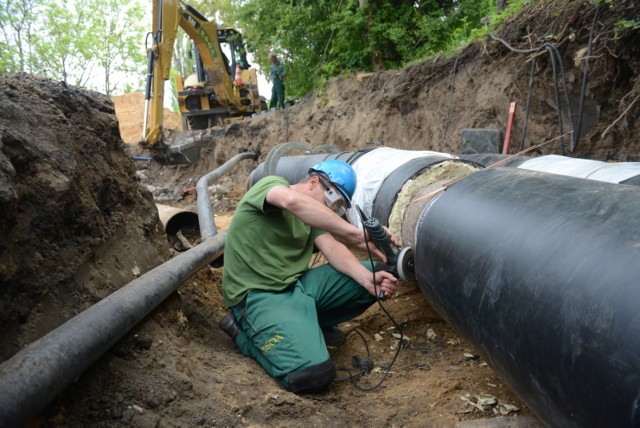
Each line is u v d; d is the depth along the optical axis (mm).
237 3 12094
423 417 2311
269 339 2514
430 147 7562
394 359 2842
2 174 1688
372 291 2729
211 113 12648
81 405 1847
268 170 4766
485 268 2018
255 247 2727
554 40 5594
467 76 7105
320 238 2930
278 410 2180
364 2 9672
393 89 8328
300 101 11086
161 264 2926
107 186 2682
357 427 2209
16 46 16281
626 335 1329
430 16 9578
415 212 3330
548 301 1618
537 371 1669
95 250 2424
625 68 5039
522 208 2049
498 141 6238
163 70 9039
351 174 2779
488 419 2150
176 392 2072
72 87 2787
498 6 7465
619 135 5137
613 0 4992
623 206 1664
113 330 1942
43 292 1956
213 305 3482
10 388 1440
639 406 1266
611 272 1456
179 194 10953
